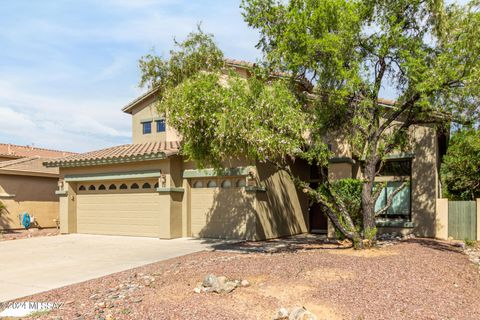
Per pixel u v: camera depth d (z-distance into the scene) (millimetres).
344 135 14352
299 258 10922
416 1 12656
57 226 26172
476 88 11422
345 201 15016
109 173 19734
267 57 13734
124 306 7480
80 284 9961
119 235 19797
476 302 7785
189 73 16766
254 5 13586
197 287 8336
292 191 19594
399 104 13297
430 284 8672
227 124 11438
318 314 6867
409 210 17062
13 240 19359
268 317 6781
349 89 12039
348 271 9367
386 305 7277
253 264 10250
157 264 12117
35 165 26406
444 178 23719
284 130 11883
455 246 14625
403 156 17031
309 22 12227
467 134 15391
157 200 18641
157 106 17016
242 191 16984
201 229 18047
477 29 11406
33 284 10250
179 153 17312
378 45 12812
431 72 11547
